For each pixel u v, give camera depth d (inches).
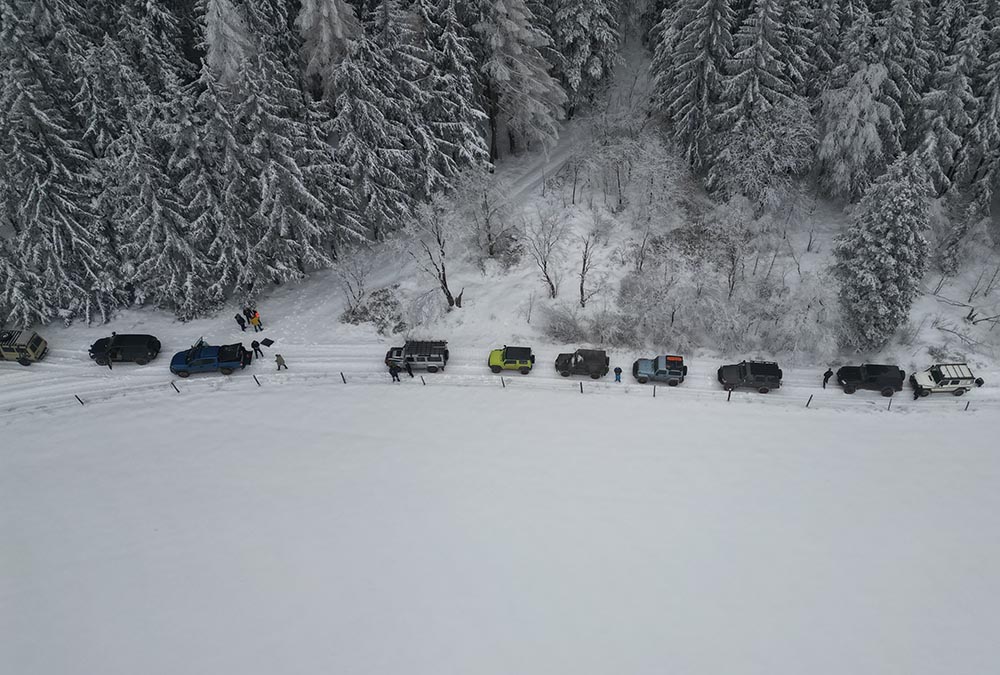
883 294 1392.7
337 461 1321.4
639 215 1791.3
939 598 1067.3
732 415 1386.6
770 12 1563.7
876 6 1710.1
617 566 1128.2
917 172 1338.6
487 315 1601.9
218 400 1456.7
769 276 1621.6
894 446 1306.6
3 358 1523.1
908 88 1611.7
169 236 1491.1
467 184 1633.9
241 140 1488.7
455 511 1223.5
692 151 1797.5
